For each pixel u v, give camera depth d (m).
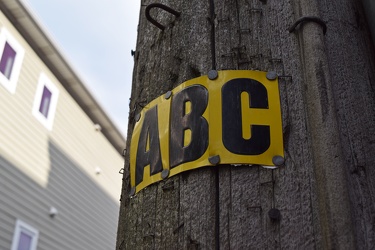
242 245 1.08
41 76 9.31
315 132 1.15
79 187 10.45
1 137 7.91
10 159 8.07
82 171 10.68
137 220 1.26
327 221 1.03
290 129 1.20
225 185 1.15
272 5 1.41
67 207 9.79
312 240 1.06
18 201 8.12
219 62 1.33
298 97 1.24
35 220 8.55
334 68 1.35
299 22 1.32
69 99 10.34
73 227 9.96
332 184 1.06
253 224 1.10
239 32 1.37
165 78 1.42
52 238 9.05
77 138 10.59
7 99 8.18
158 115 1.33
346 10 1.52
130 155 1.39
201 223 1.13
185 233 1.14
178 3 1.55
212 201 1.14
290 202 1.11
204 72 1.32
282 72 1.28
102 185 11.76
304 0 1.34
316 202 1.10
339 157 1.10
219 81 1.26
